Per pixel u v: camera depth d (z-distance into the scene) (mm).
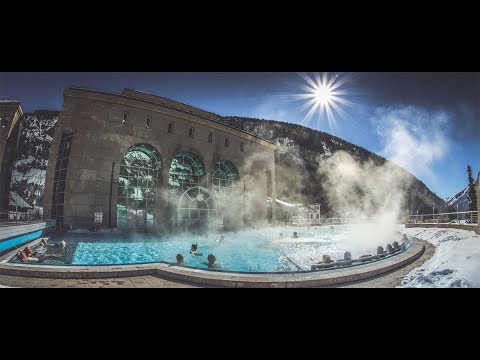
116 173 22719
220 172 31109
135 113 24344
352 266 8555
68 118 22141
